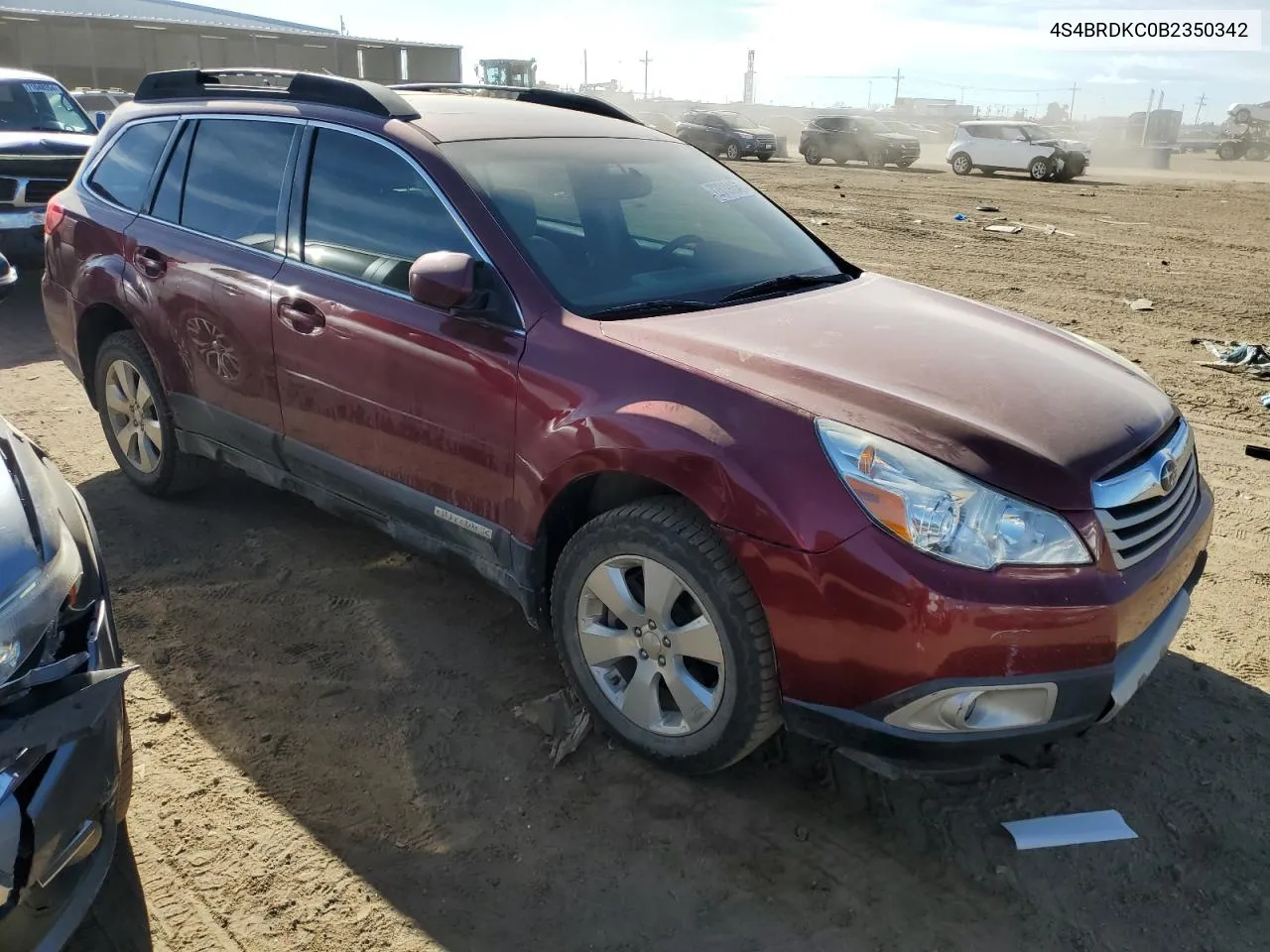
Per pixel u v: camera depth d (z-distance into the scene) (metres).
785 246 3.91
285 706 3.23
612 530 2.86
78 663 2.09
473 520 3.23
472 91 4.44
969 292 10.40
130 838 2.68
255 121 3.97
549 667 3.49
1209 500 3.16
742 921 2.48
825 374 2.72
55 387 6.38
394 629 3.69
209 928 2.42
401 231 3.39
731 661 2.66
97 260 4.47
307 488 3.88
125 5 51.00
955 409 2.61
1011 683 2.40
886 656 2.42
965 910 2.53
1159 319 9.38
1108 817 2.85
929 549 2.39
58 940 2.01
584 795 2.88
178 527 4.43
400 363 3.29
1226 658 3.69
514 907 2.50
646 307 3.15
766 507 2.51
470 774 2.96
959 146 27.27
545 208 3.37
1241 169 36.44
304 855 2.64
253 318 3.77
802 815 2.84
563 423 2.88
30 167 8.08
